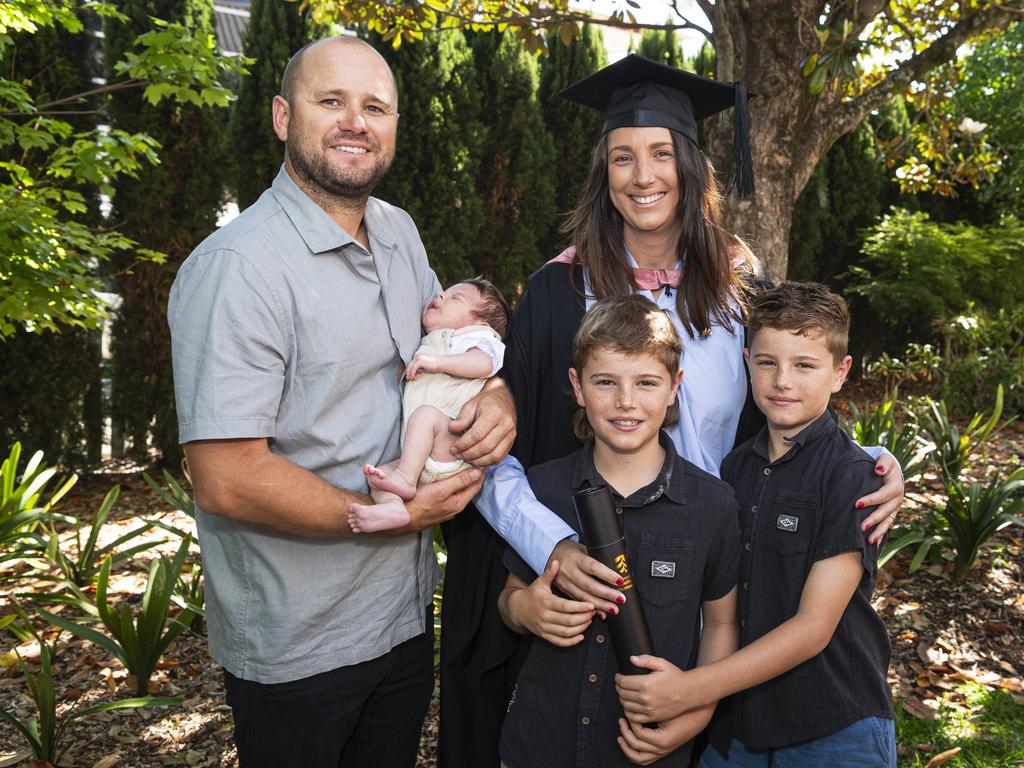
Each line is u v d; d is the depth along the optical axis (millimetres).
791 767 1896
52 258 4391
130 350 6336
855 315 9422
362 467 1866
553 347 2133
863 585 1855
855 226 9312
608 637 1769
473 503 2076
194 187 6270
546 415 2154
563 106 7828
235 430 1624
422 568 2029
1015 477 4438
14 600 3801
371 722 2057
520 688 1856
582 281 2164
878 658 1881
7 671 3469
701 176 2078
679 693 1651
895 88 4359
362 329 1829
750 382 2121
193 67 4625
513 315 2217
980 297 8781
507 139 7441
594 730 1764
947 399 8164
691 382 2031
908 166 6691
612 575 1668
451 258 7145
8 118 4957
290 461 1766
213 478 1663
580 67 7828
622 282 2092
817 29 3965
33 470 4496
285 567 1796
